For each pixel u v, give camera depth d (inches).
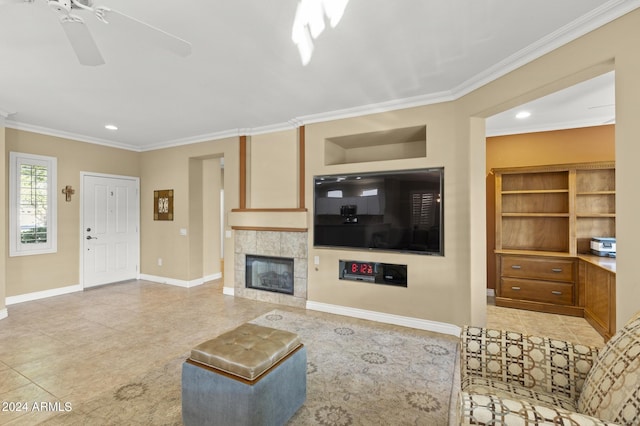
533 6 73.7
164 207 215.8
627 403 40.0
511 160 176.1
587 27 78.0
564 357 58.7
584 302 146.3
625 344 47.1
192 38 86.7
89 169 199.8
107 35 84.7
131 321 140.8
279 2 71.8
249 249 178.1
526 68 95.3
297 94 128.1
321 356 107.1
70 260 190.4
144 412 77.4
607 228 158.4
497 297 165.0
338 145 166.6
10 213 165.8
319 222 155.4
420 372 96.7
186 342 118.9
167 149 213.9
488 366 62.7
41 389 87.1
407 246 134.7
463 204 121.4
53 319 143.2
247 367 65.0
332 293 152.2
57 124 170.7
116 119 161.8
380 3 72.6
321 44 90.5
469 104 117.6
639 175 67.3
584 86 118.4
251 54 95.7
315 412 77.4
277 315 149.1
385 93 127.0
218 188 238.7
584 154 162.7
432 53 95.5
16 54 95.2
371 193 142.5
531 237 172.1
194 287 205.0
